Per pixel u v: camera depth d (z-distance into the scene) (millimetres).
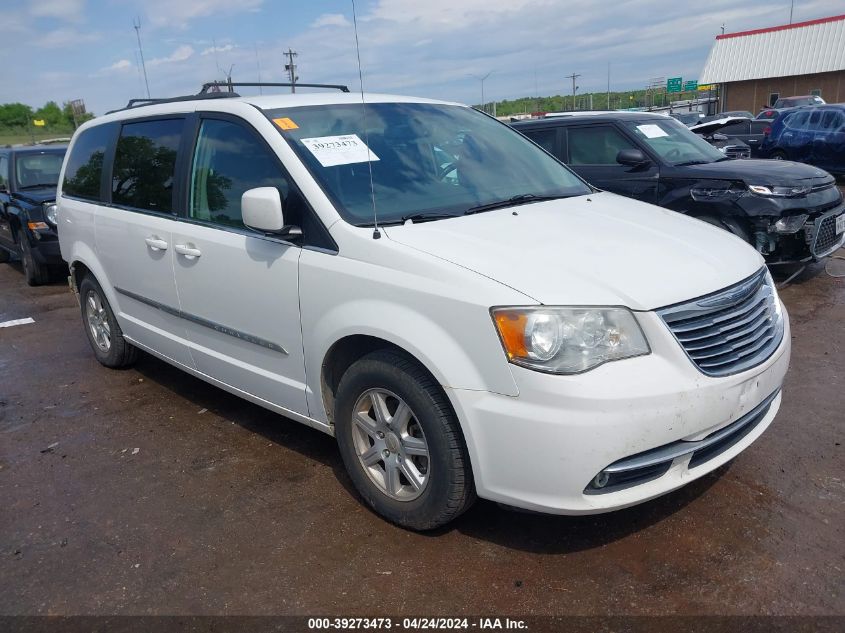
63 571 2873
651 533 2891
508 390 2463
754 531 2863
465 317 2533
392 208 3168
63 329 6652
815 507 3002
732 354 2689
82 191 5051
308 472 3576
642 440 2416
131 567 2873
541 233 2979
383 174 3352
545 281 2537
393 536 2973
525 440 2441
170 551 2969
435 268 2656
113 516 3271
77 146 5281
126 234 4344
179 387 4898
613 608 2482
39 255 8500
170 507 3322
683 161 6926
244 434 4074
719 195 6402
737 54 42906
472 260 2664
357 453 3092
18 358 5805
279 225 3053
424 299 2648
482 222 3098
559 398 2381
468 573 2709
